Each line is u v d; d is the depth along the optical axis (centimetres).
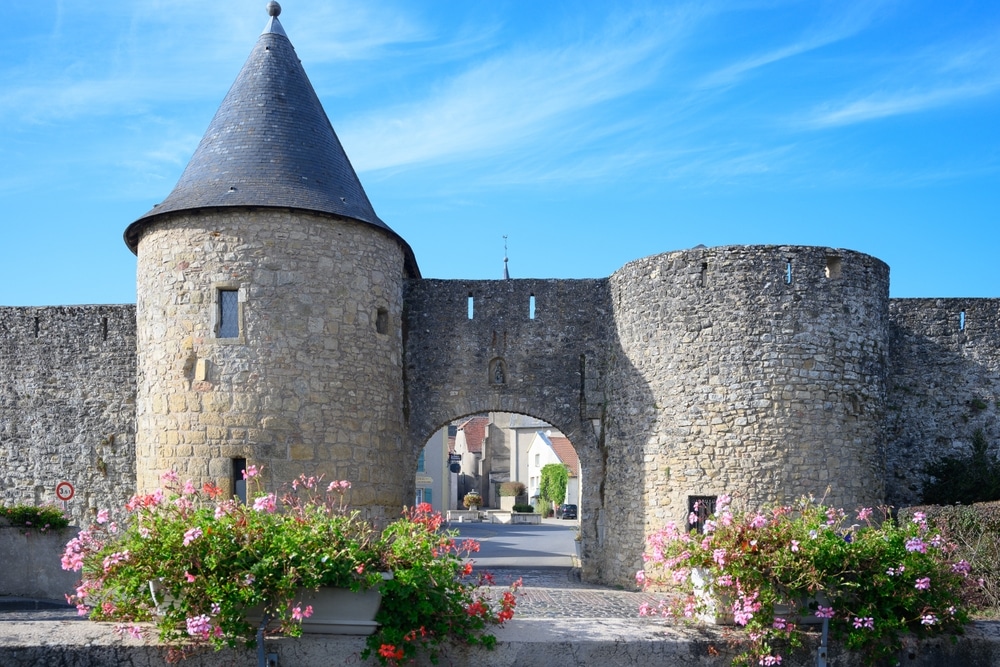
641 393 1759
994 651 594
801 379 1616
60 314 2080
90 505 2023
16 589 1209
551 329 1958
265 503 603
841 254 1672
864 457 1639
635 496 1756
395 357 1748
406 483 1895
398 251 1794
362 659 537
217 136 1691
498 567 2198
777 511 655
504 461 7031
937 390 1945
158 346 1582
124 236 1698
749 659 562
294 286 1576
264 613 548
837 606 593
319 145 1716
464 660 554
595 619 627
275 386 1542
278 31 1814
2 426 2066
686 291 1697
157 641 547
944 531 1171
